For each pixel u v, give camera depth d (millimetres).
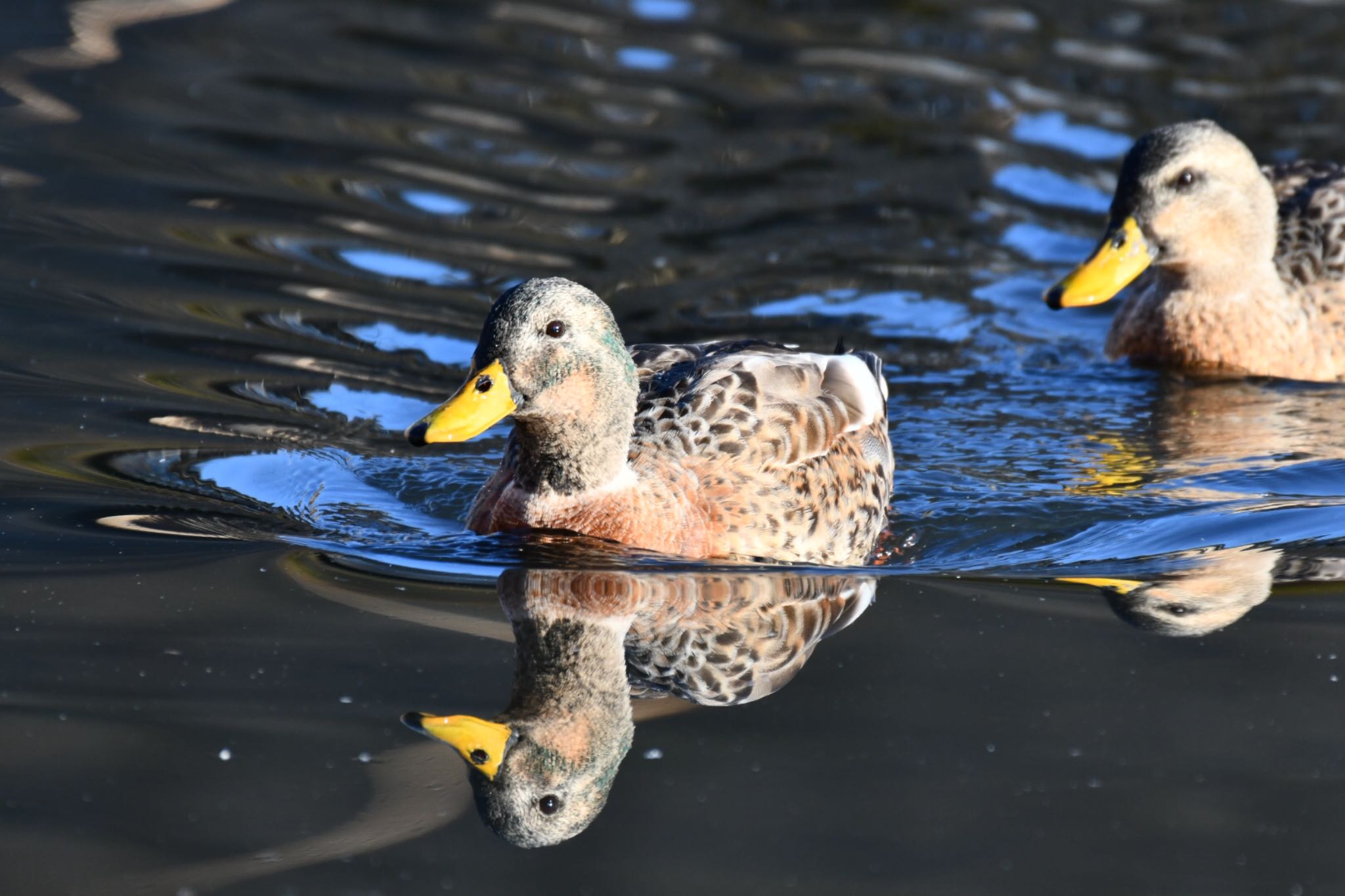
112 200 17484
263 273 16172
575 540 11570
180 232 16875
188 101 20250
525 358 11203
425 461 13250
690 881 7590
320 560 11055
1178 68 22109
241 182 18141
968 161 19641
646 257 17125
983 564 11641
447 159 19062
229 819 7930
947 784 8398
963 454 13961
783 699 9320
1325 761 8570
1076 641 10031
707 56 22453
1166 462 13688
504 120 20172
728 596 10867
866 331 16203
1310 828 8016
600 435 11484
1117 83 21625
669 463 11727
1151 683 9438
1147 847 7824
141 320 14969
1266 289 16312
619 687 9430
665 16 23875
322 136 19438
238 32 22750
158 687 9062
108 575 10477
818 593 10961
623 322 15766
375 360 14719
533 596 10672
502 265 16719
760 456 11891
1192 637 10039
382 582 10766
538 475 11695
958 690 9383
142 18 23016
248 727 8695
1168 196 16031
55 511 11391
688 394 12133
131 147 18828
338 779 8289
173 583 10430
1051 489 13125
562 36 22984
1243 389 15875
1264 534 11906
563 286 11383
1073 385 15750
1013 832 7969
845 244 17781
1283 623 10219
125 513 11500
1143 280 17109
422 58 21969
